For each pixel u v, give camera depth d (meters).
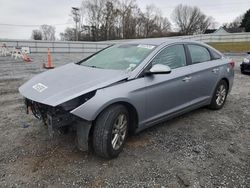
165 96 4.05
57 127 3.17
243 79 9.63
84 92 3.12
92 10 73.69
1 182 2.89
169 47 4.36
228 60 5.78
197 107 5.00
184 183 2.94
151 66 3.89
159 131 4.35
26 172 3.08
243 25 77.06
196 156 3.56
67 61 16.22
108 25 73.69
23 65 13.34
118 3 72.81
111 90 3.29
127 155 3.53
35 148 3.64
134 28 74.50
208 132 4.39
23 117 4.86
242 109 5.73
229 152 3.71
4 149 3.61
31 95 3.32
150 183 2.93
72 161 3.33
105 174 3.08
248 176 3.11
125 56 4.18
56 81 3.51
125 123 3.54
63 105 3.07
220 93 5.55
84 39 75.94
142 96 3.64
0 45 22.03
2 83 8.11
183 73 4.38
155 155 3.54
